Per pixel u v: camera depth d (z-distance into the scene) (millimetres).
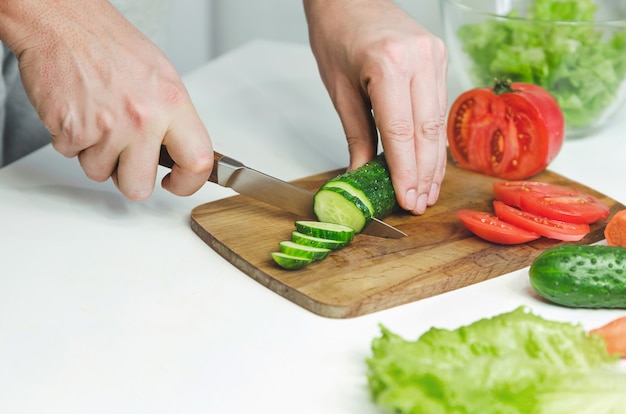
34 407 694
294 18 1521
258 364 737
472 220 876
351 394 713
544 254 790
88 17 840
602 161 1062
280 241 866
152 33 1253
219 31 1577
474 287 832
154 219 914
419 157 914
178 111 847
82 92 834
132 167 860
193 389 713
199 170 859
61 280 818
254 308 796
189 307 794
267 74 1266
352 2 973
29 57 840
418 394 658
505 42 1092
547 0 1154
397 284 810
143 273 833
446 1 1133
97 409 694
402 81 905
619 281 772
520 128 985
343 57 951
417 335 772
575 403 663
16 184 958
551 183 992
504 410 652
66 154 878
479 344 700
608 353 725
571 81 1080
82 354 739
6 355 735
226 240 863
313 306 791
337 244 844
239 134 1098
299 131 1114
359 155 965
